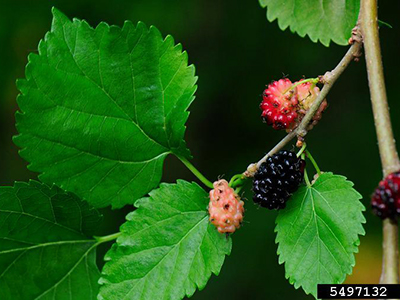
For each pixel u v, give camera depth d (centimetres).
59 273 34
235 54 87
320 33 37
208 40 87
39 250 34
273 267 76
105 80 33
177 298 32
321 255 32
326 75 33
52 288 34
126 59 33
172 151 34
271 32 86
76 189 33
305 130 33
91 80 33
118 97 33
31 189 33
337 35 37
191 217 33
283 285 76
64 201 33
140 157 34
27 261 34
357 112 86
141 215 33
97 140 33
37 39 87
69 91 33
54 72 32
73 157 33
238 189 33
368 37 31
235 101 88
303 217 32
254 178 33
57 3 87
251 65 87
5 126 89
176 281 32
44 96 32
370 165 83
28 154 32
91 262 35
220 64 88
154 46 33
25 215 33
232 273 77
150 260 32
